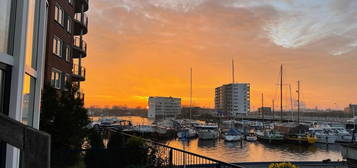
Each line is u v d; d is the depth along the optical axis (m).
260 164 21.12
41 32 7.02
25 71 5.41
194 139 58.88
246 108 132.50
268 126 76.25
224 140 56.44
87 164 11.23
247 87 134.38
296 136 53.66
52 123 12.17
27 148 2.00
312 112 145.62
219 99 145.25
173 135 58.09
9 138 1.97
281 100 75.81
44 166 2.03
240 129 68.62
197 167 12.07
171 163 10.73
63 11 24.03
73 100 13.03
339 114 137.38
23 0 4.98
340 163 25.36
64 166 10.83
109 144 15.10
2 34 4.56
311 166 23.75
